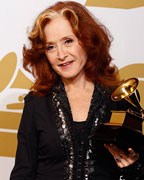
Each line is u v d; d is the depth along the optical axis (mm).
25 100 1748
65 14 1591
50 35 1584
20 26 2244
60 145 1580
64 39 1580
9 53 2260
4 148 2299
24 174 1639
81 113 1638
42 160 1635
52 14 1587
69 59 1593
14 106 2287
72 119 1609
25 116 1707
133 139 1449
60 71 1630
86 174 1535
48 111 1667
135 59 2195
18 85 2277
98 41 1662
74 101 1682
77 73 1628
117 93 1504
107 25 2195
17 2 2232
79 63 1618
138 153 1488
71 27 1584
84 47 1624
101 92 1663
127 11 2186
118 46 2197
